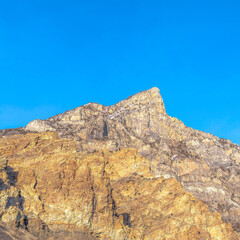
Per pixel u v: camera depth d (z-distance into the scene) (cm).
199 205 14450
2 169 14300
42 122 18162
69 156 14850
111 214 13788
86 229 13438
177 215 14138
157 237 13612
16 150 15238
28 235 12988
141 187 14975
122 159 15625
